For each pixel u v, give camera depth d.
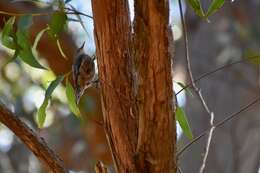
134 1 4.00
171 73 4.00
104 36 4.23
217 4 4.70
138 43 3.99
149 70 3.98
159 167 4.10
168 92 4.01
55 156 4.47
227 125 10.12
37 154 4.45
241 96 10.28
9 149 12.18
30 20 4.86
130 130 4.24
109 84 4.26
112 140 4.29
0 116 4.42
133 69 4.16
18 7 8.80
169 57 3.98
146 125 4.05
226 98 10.29
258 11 11.05
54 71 10.03
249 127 10.09
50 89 4.57
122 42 4.23
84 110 8.51
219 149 10.02
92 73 4.49
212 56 10.70
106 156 11.03
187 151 10.03
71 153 11.72
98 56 4.29
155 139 4.06
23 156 12.15
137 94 4.06
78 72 4.49
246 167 9.88
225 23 10.99
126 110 4.25
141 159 4.13
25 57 5.00
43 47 9.73
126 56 4.24
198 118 10.18
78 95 4.53
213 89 10.38
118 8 4.22
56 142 11.71
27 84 10.60
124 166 4.23
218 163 9.96
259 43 10.66
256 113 10.17
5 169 12.05
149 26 3.95
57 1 4.83
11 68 10.59
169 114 4.04
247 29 10.72
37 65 5.00
